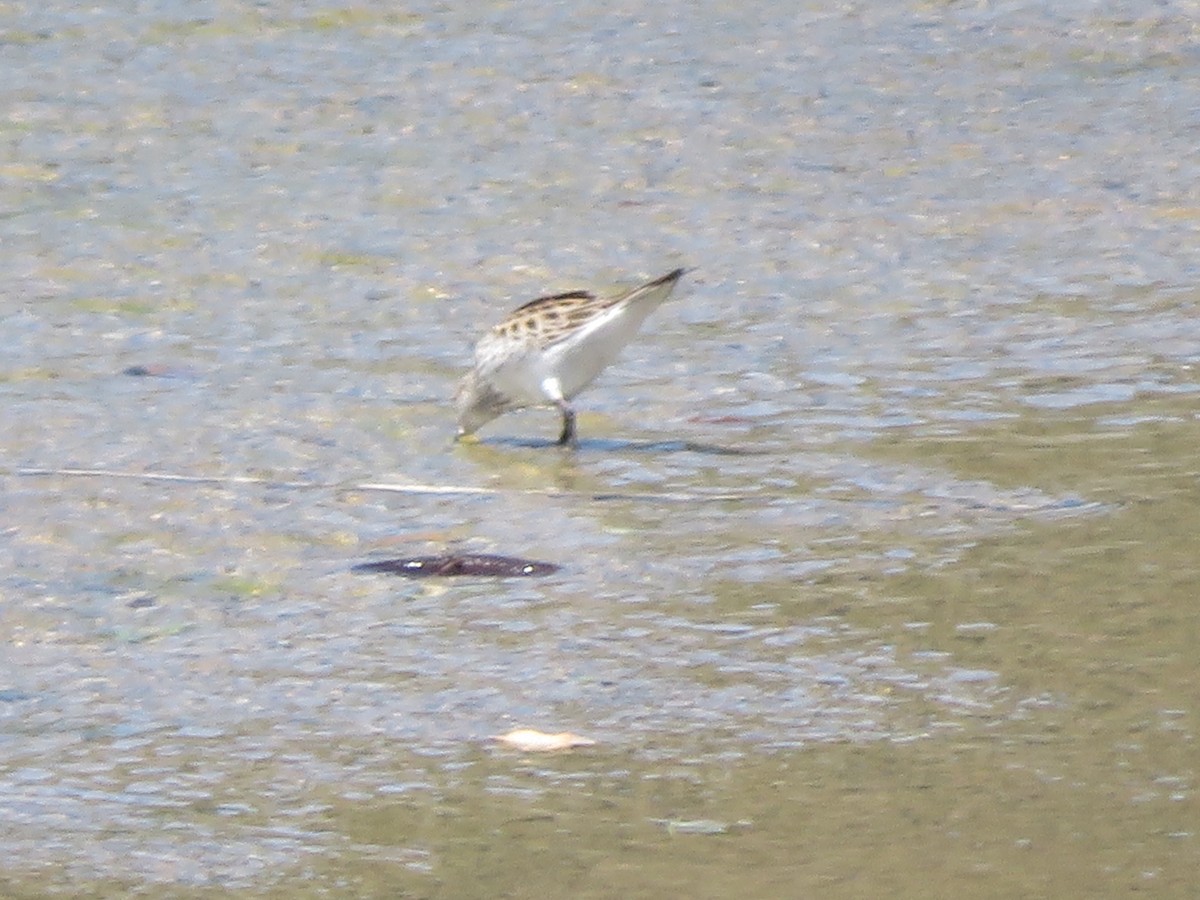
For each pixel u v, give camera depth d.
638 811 8.21
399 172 20.12
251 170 20.20
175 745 8.89
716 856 7.81
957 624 10.17
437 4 26.28
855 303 16.61
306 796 8.39
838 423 13.77
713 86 23.05
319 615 10.41
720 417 13.98
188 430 13.46
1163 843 7.85
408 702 9.33
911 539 11.47
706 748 8.80
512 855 7.85
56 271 17.27
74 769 8.66
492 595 10.67
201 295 16.72
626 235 18.34
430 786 8.47
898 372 14.91
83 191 19.55
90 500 12.06
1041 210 19.16
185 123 21.75
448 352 15.39
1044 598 10.52
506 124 21.73
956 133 21.55
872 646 9.92
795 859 7.77
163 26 25.22
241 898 7.56
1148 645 9.85
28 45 24.48
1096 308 16.41
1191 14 25.86
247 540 11.51
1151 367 14.91
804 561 11.15
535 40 24.78
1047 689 9.37
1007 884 7.54
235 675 9.65
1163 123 21.89
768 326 16.03
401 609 10.50
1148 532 11.49
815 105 22.44
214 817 8.21
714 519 11.87
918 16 25.95
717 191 19.66
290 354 15.27
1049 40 24.95
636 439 13.52
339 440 13.37
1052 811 8.14
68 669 9.73
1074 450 13.09
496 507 12.12
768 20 25.73
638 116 21.98
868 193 19.62
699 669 9.66
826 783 8.45
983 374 14.82
